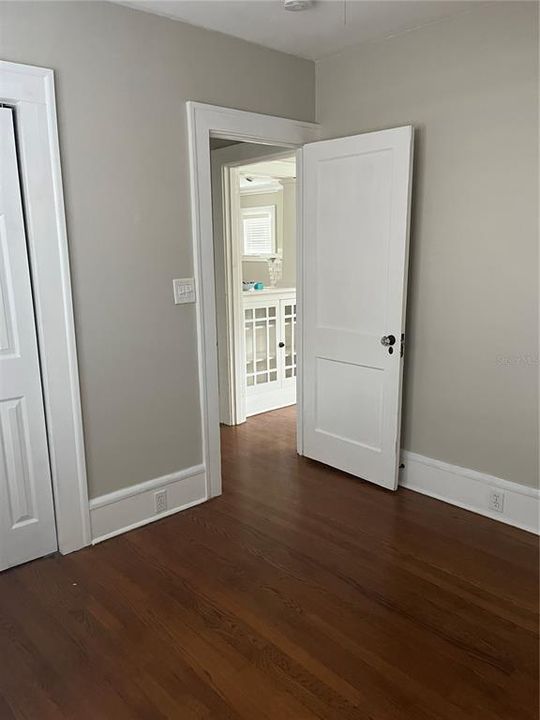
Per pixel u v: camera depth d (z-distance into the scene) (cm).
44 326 242
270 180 626
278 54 318
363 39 303
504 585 237
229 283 427
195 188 287
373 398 324
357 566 252
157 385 289
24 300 239
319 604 226
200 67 283
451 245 290
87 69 242
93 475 271
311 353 356
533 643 203
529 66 251
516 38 254
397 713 174
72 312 250
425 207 298
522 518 281
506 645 202
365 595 231
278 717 174
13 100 222
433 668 192
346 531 282
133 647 204
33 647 204
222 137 304
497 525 286
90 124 246
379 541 272
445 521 290
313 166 332
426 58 286
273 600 229
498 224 271
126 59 255
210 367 309
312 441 370
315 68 339
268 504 312
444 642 204
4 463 245
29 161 228
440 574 245
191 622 216
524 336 269
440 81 283
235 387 445
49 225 238
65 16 233
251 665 194
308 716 174
